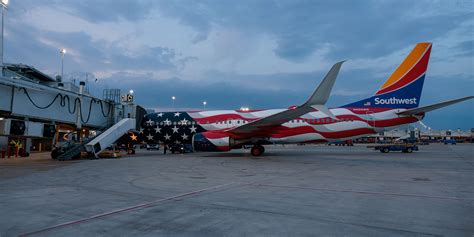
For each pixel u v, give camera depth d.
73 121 23.23
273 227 5.50
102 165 17.66
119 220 5.96
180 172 14.27
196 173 13.88
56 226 5.56
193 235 5.05
